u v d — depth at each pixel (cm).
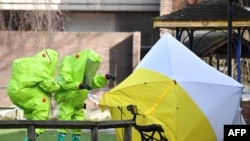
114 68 5453
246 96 4750
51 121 1959
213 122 2511
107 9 6319
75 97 3105
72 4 6231
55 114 4478
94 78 3203
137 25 6334
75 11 6284
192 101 2488
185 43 5062
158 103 2516
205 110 2495
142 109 2508
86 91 3112
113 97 2614
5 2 5828
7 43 5453
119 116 2639
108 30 6378
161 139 2484
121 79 5438
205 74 2588
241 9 4128
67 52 5459
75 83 3081
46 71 2988
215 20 4172
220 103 2539
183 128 2477
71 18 6281
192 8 4294
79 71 3109
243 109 3888
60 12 5819
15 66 2984
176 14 4281
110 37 5478
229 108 2567
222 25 4172
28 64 2980
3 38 5456
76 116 3180
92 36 5475
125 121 2120
